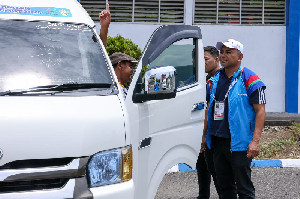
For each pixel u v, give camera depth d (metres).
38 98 3.66
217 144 5.51
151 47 4.16
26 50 4.11
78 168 3.49
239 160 5.28
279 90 13.45
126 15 13.55
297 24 13.21
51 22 4.46
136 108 4.07
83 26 4.57
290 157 9.08
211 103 5.52
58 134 3.50
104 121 3.66
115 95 3.92
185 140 4.83
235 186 5.64
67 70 4.05
